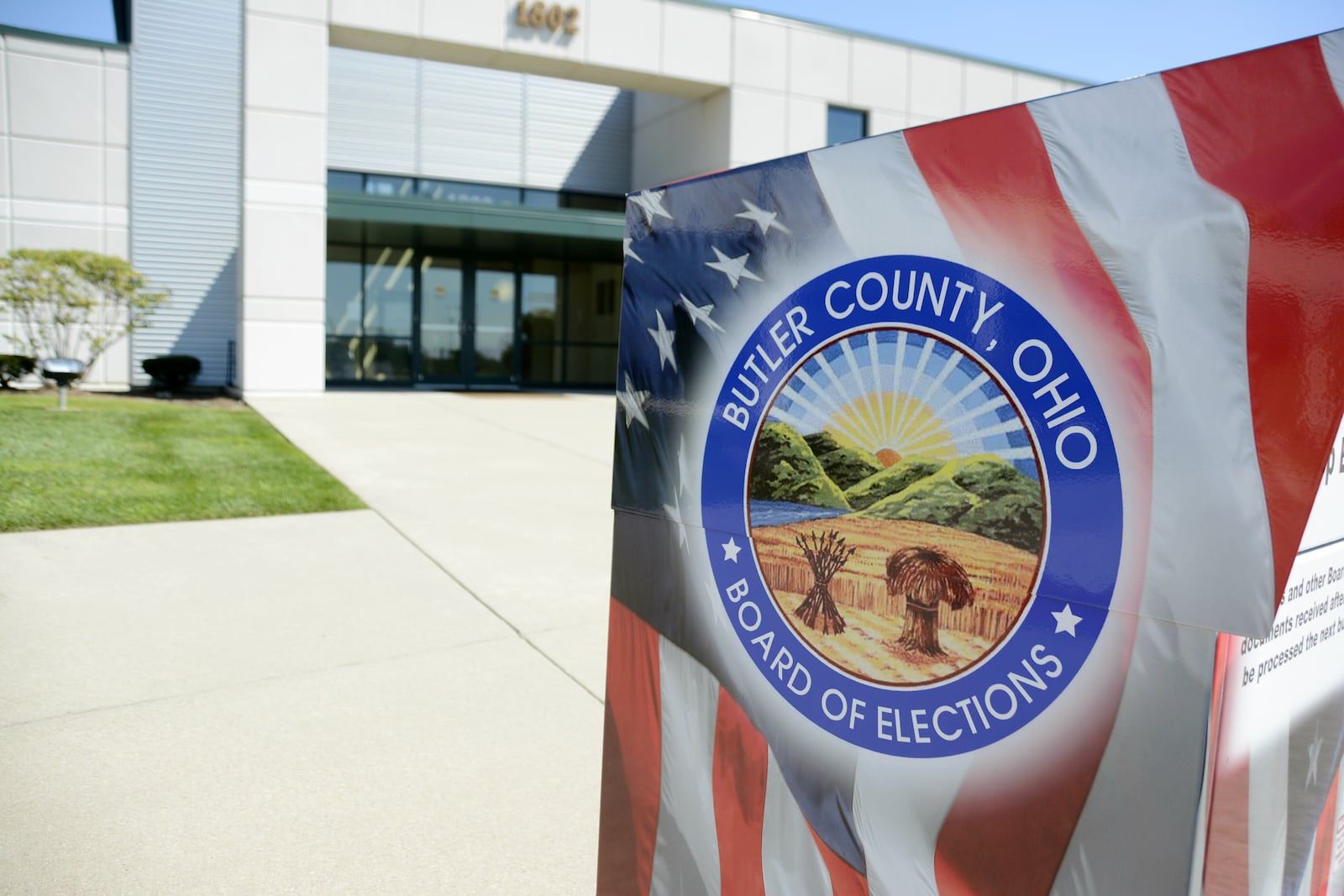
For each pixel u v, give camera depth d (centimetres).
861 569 154
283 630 469
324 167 1612
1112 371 124
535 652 444
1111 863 127
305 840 284
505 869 271
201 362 1969
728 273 170
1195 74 115
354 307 2000
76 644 442
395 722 367
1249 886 135
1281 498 111
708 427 176
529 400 1722
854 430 154
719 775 178
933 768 147
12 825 289
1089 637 128
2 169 1823
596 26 1720
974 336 138
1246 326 112
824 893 163
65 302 1605
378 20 1611
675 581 184
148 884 261
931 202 141
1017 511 135
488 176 2139
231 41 1975
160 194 1941
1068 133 126
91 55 1878
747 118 1825
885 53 1927
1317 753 149
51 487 751
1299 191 108
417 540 655
